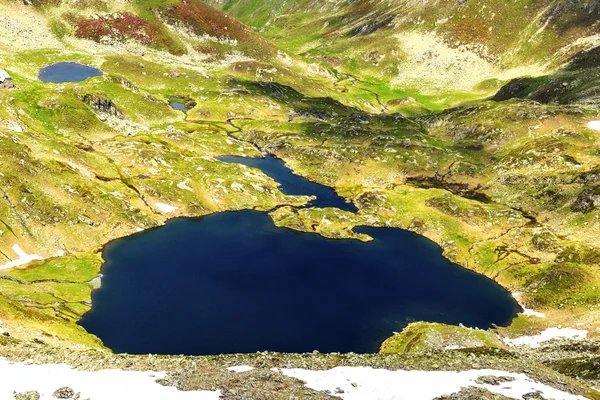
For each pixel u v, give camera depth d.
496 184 158.75
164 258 111.00
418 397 44.81
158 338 79.75
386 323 90.00
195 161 163.00
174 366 50.78
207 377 46.75
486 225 135.38
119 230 123.19
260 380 47.00
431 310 97.31
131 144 163.00
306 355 59.62
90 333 79.88
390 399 44.22
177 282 99.69
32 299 86.75
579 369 63.44
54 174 128.25
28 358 49.53
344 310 93.25
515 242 126.50
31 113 168.38
